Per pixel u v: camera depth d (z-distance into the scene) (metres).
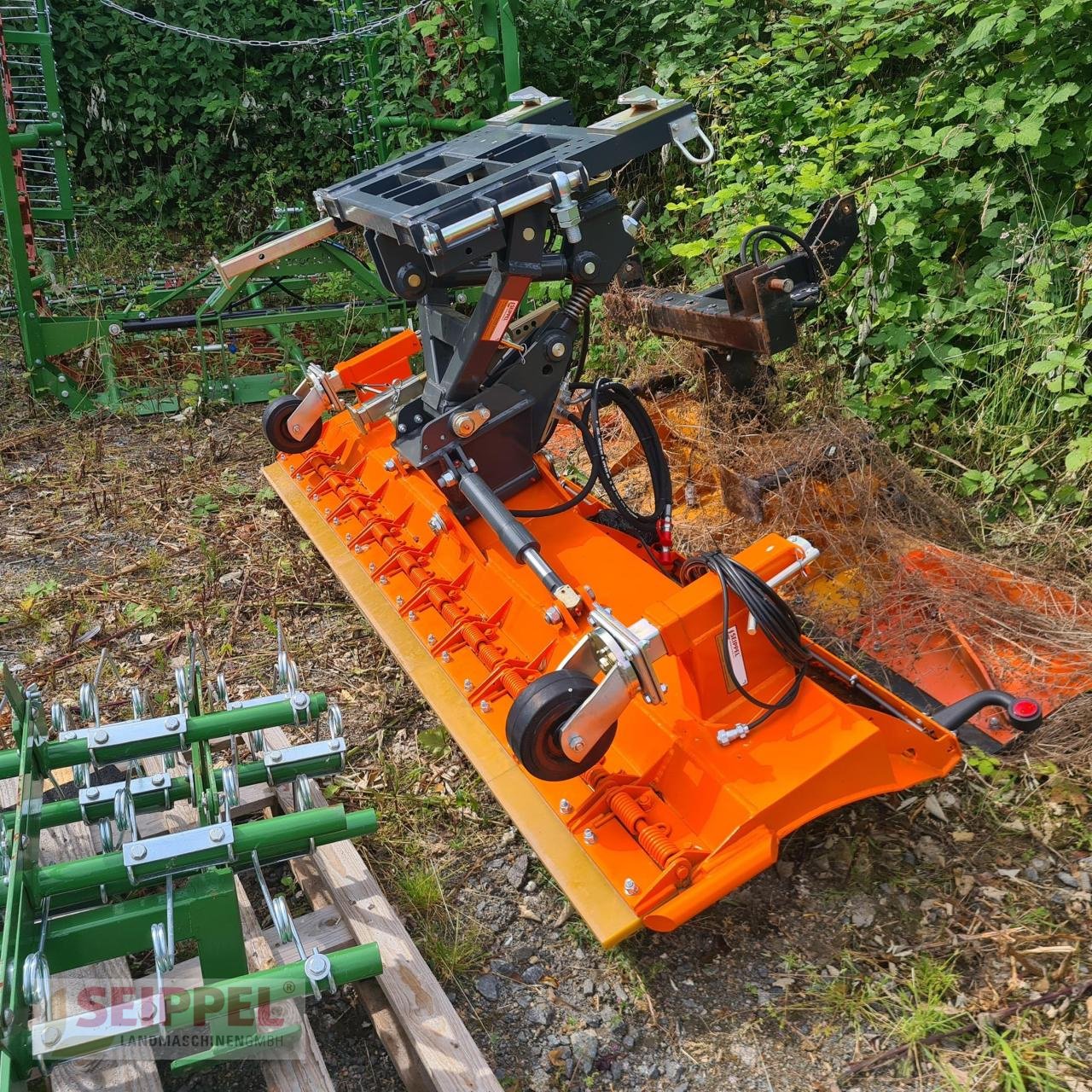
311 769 2.69
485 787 3.25
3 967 1.87
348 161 9.69
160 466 5.47
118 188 9.55
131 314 6.35
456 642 3.21
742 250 3.24
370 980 2.50
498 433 3.26
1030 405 4.24
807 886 2.77
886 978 2.51
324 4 8.03
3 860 2.30
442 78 6.82
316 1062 2.24
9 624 4.20
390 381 4.32
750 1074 2.35
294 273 6.28
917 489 3.86
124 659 3.98
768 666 2.63
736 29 6.00
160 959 2.03
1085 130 4.25
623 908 2.36
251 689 3.76
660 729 2.62
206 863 2.28
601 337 5.57
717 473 3.83
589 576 3.06
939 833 2.89
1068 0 3.94
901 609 3.35
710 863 2.32
